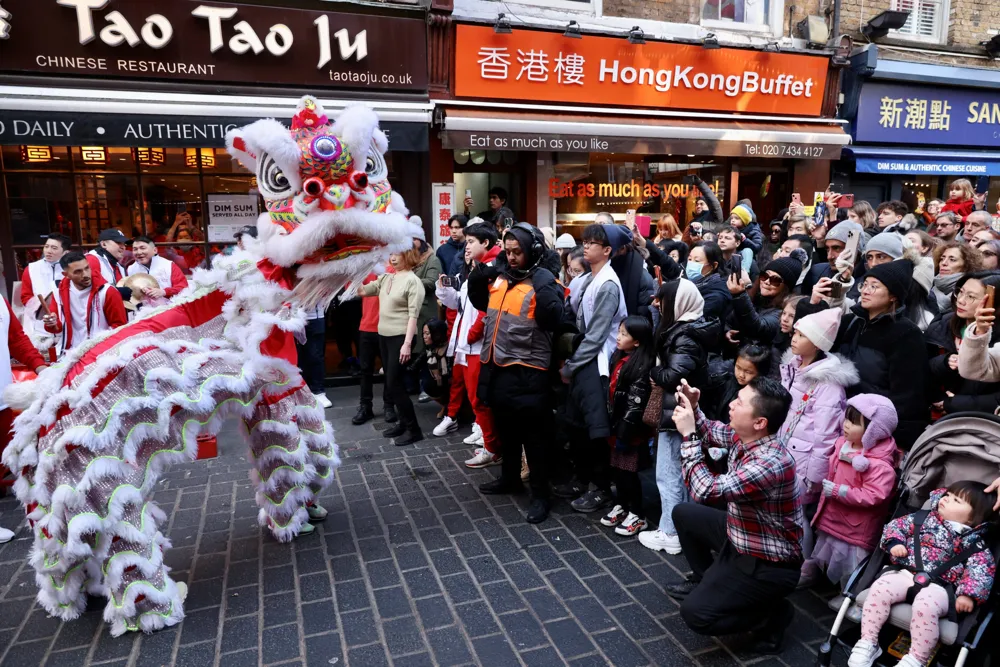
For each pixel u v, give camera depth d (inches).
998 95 363.9
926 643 90.2
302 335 139.2
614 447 146.6
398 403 207.8
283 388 136.8
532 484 157.0
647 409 137.9
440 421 232.2
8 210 245.0
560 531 150.9
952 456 105.7
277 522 144.0
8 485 175.9
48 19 214.1
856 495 111.7
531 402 150.3
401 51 258.5
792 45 323.3
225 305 125.1
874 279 121.0
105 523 109.3
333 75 252.1
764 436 103.3
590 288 156.7
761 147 308.2
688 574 127.9
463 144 262.8
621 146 285.4
